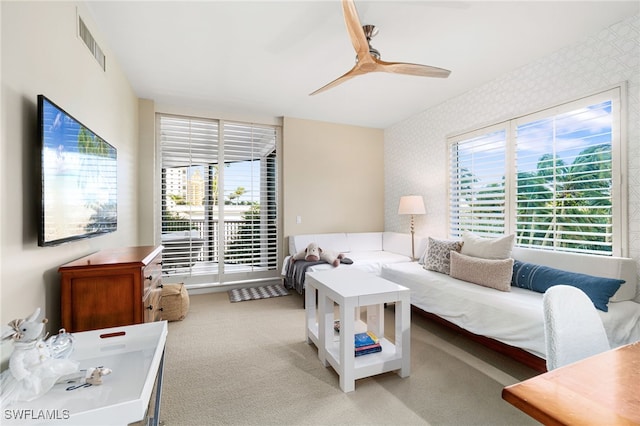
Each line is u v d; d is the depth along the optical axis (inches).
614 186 88.9
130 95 129.6
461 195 144.9
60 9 65.8
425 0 78.2
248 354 91.6
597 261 85.7
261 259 174.7
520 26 89.8
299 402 68.2
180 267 158.7
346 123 192.2
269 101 152.3
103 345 50.2
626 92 86.0
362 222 199.5
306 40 97.1
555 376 32.0
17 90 51.1
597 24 88.8
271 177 179.2
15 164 50.5
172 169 158.2
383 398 69.8
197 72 119.3
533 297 87.0
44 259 59.1
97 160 79.6
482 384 75.6
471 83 130.6
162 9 81.4
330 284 85.5
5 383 34.8
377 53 88.9
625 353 37.2
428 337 104.4
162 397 69.7
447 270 118.9
